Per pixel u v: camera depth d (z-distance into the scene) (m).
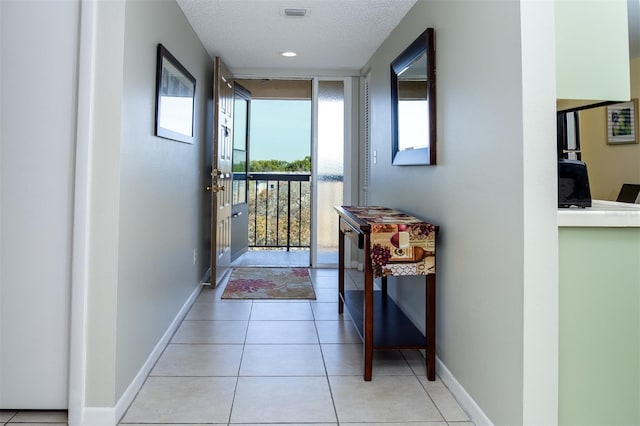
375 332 2.52
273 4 3.01
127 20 1.88
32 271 1.86
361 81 4.93
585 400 1.63
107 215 1.83
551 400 1.56
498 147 1.73
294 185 6.51
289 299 3.77
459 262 2.12
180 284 3.11
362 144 4.97
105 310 1.83
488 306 1.82
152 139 2.33
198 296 3.80
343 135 5.03
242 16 3.22
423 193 2.70
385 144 3.75
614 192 2.48
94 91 1.83
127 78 1.90
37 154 1.85
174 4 2.82
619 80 1.69
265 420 1.89
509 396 1.65
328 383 2.25
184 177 3.18
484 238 1.86
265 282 4.33
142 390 2.14
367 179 4.88
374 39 3.77
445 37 2.35
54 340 1.87
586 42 1.68
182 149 3.10
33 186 1.85
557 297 1.56
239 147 5.61
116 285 1.84
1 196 1.85
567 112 2.17
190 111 3.33
